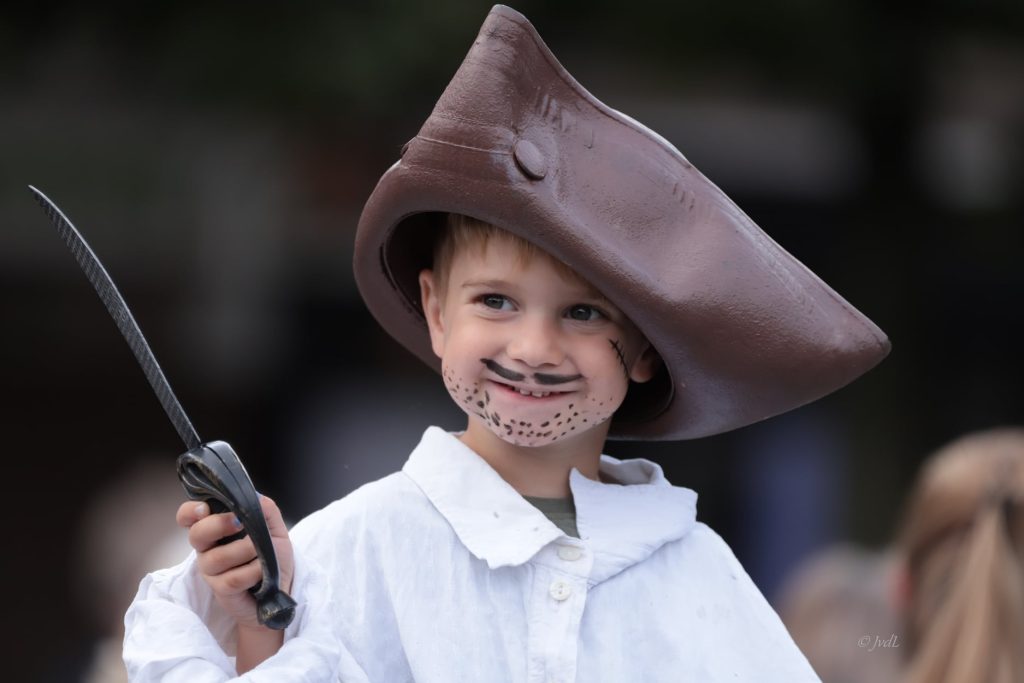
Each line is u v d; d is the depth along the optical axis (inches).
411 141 271.7
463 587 278.2
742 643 299.4
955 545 385.7
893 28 1013.2
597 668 280.7
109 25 882.8
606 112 279.0
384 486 287.9
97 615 545.6
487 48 265.1
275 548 255.4
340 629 270.4
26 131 999.0
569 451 295.1
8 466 1274.6
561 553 283.9
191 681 245.8
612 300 268.5
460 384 278.1
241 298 1180.5
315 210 1136.8
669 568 298.2
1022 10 1019.3
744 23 944.9
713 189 282.5
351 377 1238.9
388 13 863.1
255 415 1241.4
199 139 1040.2
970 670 370.3
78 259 247.9
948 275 1310.3
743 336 273.6
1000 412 1369.3
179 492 539.2
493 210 261.1
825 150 1214.3
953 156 1236.5
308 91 877.2
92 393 1284.4
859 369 281.4
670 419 304.3
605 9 927.0
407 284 308.3
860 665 476.1
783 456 1146.0
